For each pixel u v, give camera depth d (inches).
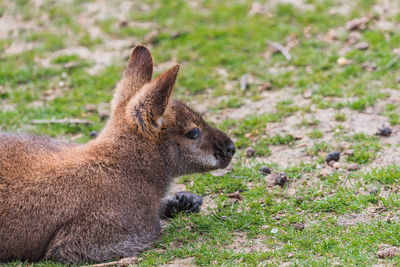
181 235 389.7
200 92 645.9
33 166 366.3
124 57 725.3
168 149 402.3
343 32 730.8
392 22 733.9
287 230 381.7
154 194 390.9
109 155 379.2
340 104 573.0
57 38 780.6
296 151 509.0
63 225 353.7
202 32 761.6
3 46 773.9
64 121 587.2
